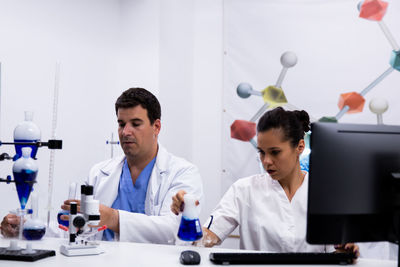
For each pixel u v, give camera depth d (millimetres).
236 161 3039
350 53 2805
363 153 995
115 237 1498
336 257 1066
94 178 1809
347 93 2811
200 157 3152
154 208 1649
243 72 3049
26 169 1210
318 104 2877
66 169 2836
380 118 2734
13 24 2469
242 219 1541
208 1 3188
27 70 2557
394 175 984
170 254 1132
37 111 2621
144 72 3344
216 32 3162
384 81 2729
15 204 2107
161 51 3090
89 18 3104
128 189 1712
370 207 997
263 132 1344
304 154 1856
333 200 982
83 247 1131
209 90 3158
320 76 2873
